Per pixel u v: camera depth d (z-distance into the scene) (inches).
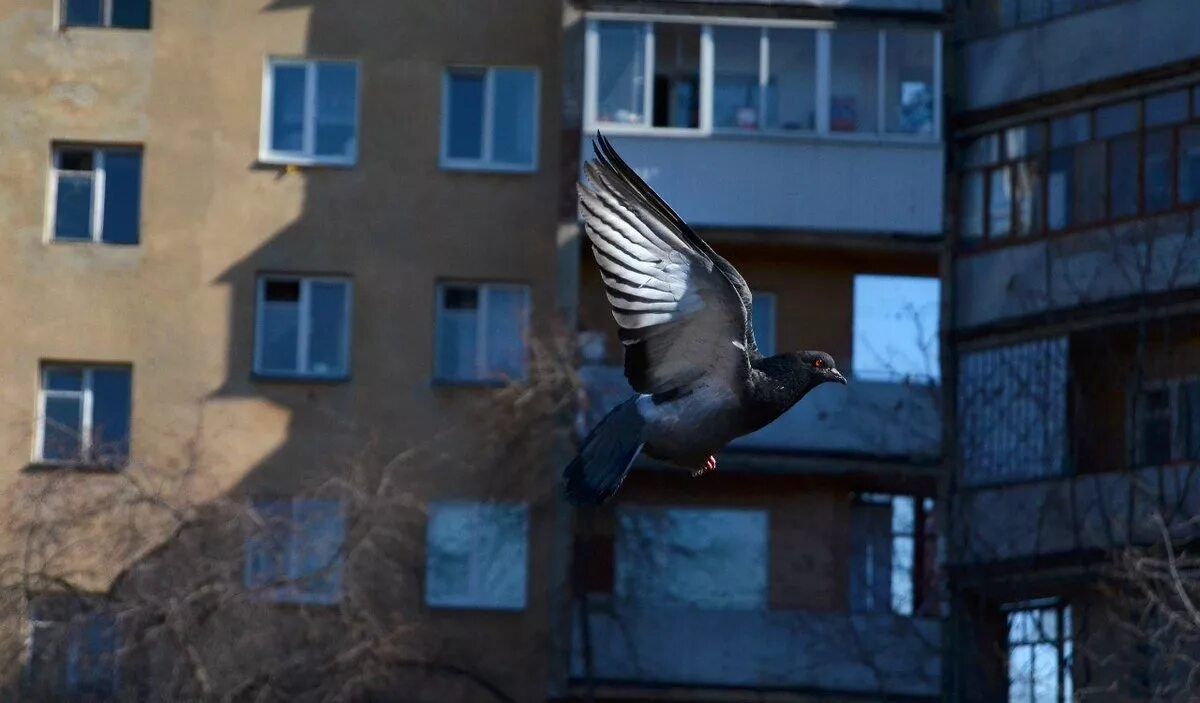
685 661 1101.1
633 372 366.6
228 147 1220.5
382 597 1098.1
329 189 1216.2
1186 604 839.1
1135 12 1116.5
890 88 1165.7
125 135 1222.9
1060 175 1133.1
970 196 1166.3
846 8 1168.8
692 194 1154.0
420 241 1210.0
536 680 1128.8
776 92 1165.1
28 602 998.4
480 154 1221.7
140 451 1182.9
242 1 1233.4
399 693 1102.4
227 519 1035.3
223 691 965.2
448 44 1227.9
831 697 1090.1
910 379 1141.1
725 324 362.6
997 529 1100.5
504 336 1203.2
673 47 1168.8
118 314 1205.7
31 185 1221.1
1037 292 1121.4
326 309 1208.2
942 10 1171.9
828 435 1133.1
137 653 979.3
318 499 1083.9
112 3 1238.9
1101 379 1101.7
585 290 1187.9
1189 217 1082.7
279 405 1188.5
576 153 1165.7
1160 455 1077.1
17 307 1205.7
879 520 1163.3
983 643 1097.4
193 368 1196.5
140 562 1020.5
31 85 1230.3
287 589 1034.7
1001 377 1126.4
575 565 1120.8
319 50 1227.2
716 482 1144.8
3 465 1178.6
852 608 1152.8
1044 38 1147.9
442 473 1160.8
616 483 363.3
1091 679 1037.2
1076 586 1065.5
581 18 1175.0
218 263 1209.4
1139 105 1111.0
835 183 1157.1
